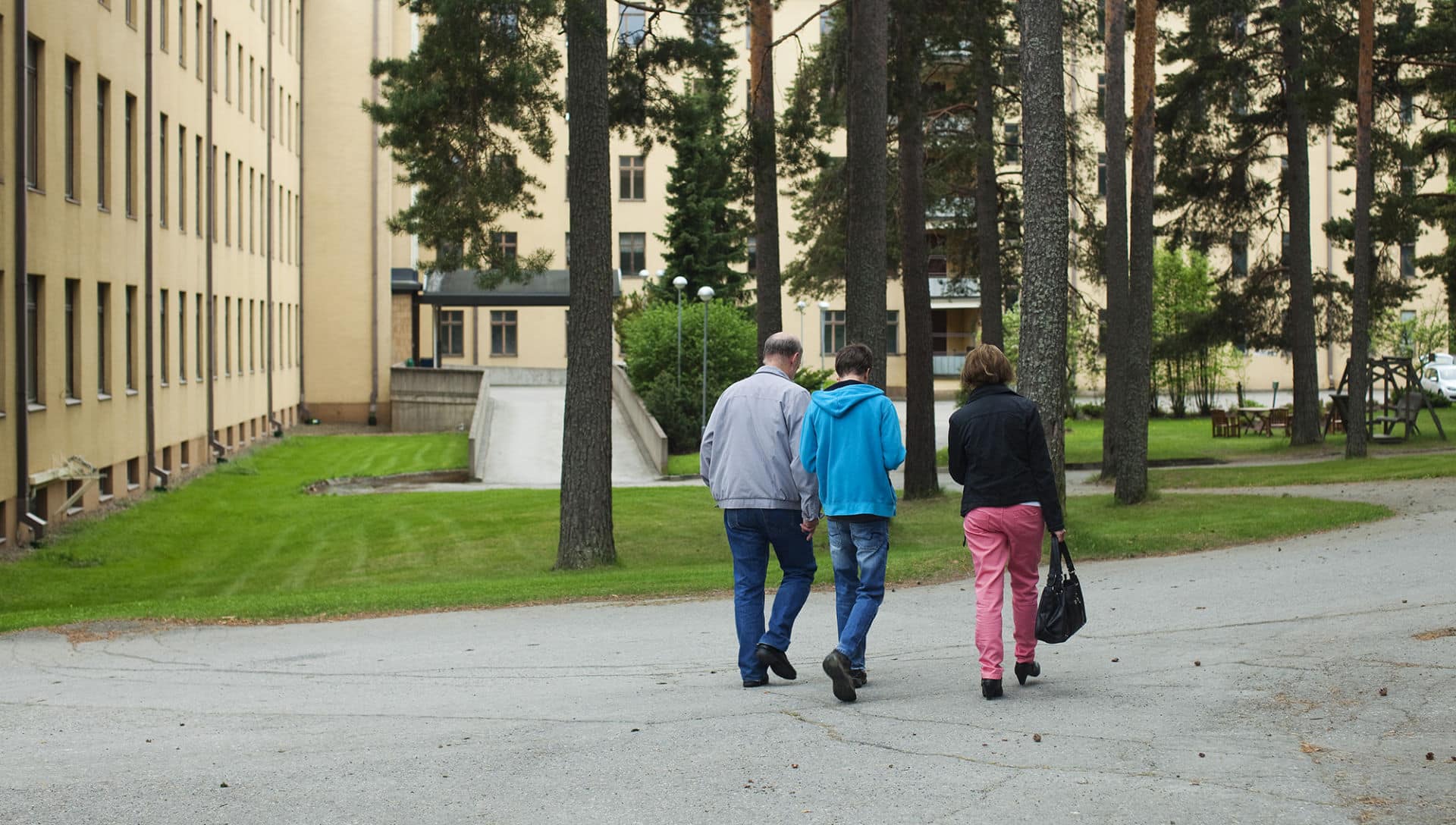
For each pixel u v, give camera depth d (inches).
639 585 574.9
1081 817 205.0
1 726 310.2
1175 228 1525.6
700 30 855.1
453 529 1027.3
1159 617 425.7
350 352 2265.0
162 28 1355.8
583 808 218.4
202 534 1029.2
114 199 1161.4
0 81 885.2
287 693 352.8
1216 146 1471.5
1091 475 1354.6
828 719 285.4
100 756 268.1
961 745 255.8
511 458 1610.5
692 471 1503.4
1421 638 354.9
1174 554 628.4
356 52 2267.5
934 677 339.0
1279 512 799.1
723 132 885.8
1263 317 1561.3
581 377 743.1
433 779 240.1
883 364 855.1
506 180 762.8
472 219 754.8
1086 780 227.0
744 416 333.4
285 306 2129.7
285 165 2111.2
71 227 1040.8
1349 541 631.2
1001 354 316.2
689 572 632.4
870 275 847.1
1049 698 300.7
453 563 866.8
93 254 1101.1
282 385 2103.8
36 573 824.9
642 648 420.2
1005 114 1294.3
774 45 901.8
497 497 1228.5
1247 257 2337.6
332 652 435.8
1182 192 1483.8
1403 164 1365.7
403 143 748.0
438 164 757.9
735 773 239.0
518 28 732.0
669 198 2358.5
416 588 614.5
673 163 2994.6
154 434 1289.4
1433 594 441.1
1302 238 1462.8
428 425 2201.0
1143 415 960.3
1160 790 218.8
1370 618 397.1
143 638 486.3
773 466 330.6
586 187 734.5
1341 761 235.5
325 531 1040.2
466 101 745.0
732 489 332.2
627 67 846.5
